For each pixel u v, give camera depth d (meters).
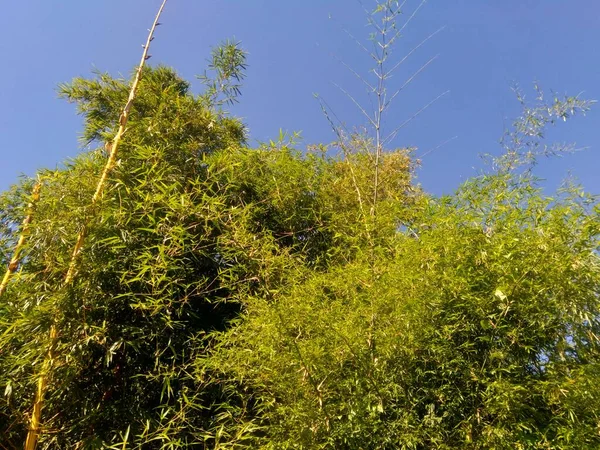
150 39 3.94
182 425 3.06
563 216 2.95
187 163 4.29
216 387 3.33
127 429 2.79
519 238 3.03
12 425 2.72
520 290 2.84
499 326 2.77
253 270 3.56
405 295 2.99
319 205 4.54
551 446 2.47
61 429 2.76
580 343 2.82
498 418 2.61
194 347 3.37
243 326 3.22
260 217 4.39
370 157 5.11
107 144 3.69
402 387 2.83
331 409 2.75
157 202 3.42
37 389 2.69
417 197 5.18
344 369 2.88
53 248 3.07
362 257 3.58
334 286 3.37
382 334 2.92
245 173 4.45
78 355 2.85
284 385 2.87
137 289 3.25
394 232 3.92
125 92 5.19
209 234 3.63
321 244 4.35
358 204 4.62
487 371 2.76
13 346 2.98
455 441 2.66
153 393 3.31
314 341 2.87
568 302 2.78
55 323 2.77
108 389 3.14
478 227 3.19
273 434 2.88
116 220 3.21
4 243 3.42
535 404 2.71
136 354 3.30
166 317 3.16
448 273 3.00
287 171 4.46
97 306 2.98
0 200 4.11
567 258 2.79
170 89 4.88
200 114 4.69
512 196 3.36
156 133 4.20
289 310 2.95
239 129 5.27
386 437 2.69
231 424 3.07
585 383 2.54
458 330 2.88
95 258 3.04
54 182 3.28
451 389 2.78
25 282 3.02
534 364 2.82
